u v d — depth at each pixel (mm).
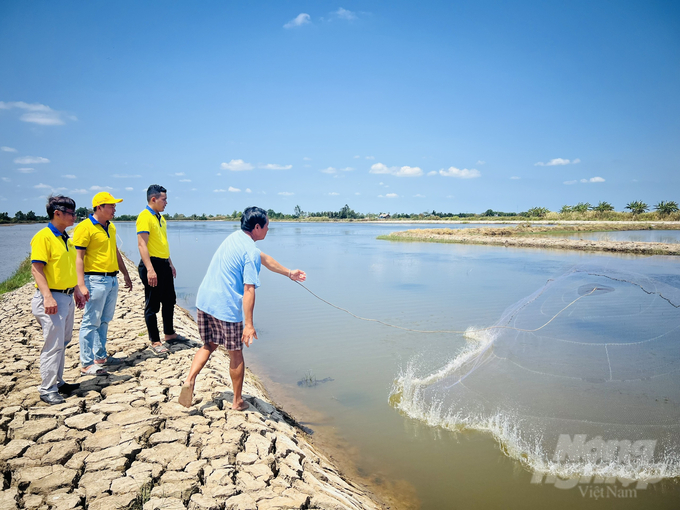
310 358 7895
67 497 2943
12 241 45438
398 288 15180
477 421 5453
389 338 9125
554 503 3971
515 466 4551
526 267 21016
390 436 5160
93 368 5133
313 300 13297
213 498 3006
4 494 2908
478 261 23812
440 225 86875
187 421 4117
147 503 2912
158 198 5848
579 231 51250
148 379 5109
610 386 5605
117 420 4023
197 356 4129
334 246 36344
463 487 4211
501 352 6633
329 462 4473
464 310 11531
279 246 36406
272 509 2959
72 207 4230
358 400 6117
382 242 42062
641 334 6418
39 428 3801
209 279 4047
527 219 81375
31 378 4988
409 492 4113
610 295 7824
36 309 4180
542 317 7309
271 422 4418
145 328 7461
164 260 6043
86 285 4926
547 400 5457
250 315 3959
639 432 4855
